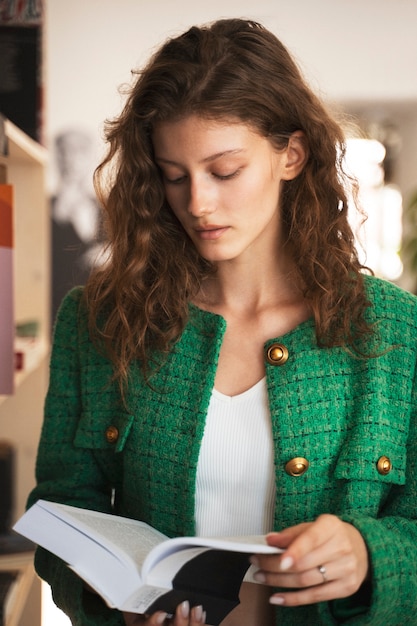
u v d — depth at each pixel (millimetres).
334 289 1367
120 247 1439
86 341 1493
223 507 1343
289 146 1360
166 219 1438
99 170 1489
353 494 1284
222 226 1259
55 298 6488
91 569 1120
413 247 5887
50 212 6598
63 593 1378
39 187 2891
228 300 1422
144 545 1193
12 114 2777
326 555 1042
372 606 1153
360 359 1339
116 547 1137
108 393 1458
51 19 6934
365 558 1137
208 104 1209
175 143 1237
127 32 6977
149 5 6984
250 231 1275
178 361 1393
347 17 7199
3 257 1633
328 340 1345
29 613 2230
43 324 2965
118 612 1339
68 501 1477
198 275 1438
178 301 1414
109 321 1445
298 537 1029
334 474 1296
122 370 1409
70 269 6512
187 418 1351
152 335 1423
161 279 1421
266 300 1411
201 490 1344
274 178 1309
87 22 6957
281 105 1292
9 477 2629
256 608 1332
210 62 1234
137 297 1428
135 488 1397
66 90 6969
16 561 2086
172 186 1291
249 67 1255
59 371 1528
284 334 1366
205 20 7035
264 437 1327
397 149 7797
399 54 7234
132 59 6988
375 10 7195
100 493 1520
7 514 2436
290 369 1336
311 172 1394
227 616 1336
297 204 1401
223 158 1227
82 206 6664
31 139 2783
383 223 7809
